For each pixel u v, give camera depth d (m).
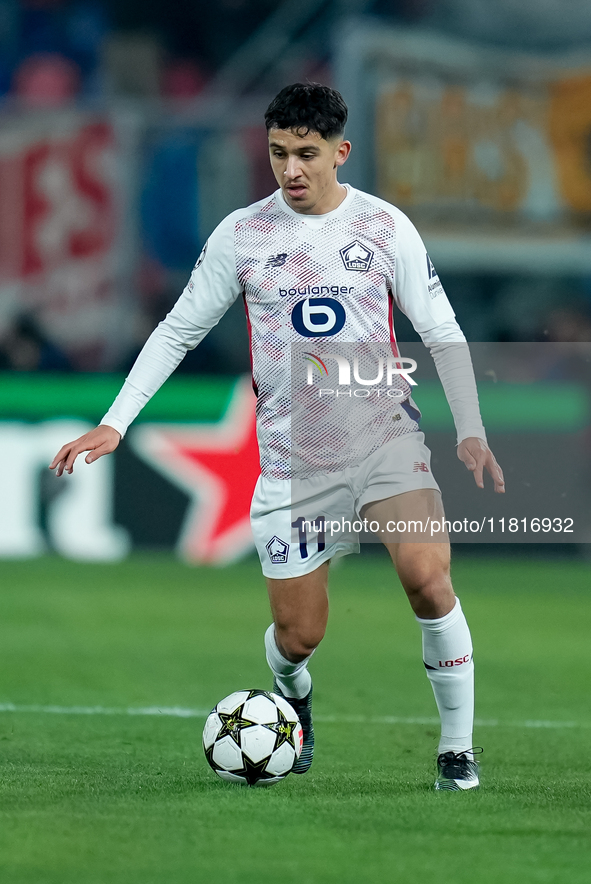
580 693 24.73
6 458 43.78
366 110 57.91
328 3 67.19
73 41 68.50
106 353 55.16
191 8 68.62
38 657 27.80
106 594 37.09
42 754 17.67
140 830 12.34
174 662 27.53
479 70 59.50
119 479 44.09
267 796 14.09
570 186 60.34
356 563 45.72
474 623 33.91
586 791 15.07
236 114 58.12
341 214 15.27
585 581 41.88
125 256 55.69
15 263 56.09
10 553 43.91
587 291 61.66
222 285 15.54
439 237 58.88
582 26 60.03
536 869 11.12
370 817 13.02
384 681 25.77
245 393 44.19
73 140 55.81
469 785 14.98
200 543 44.03
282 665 15.77
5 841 11.91
